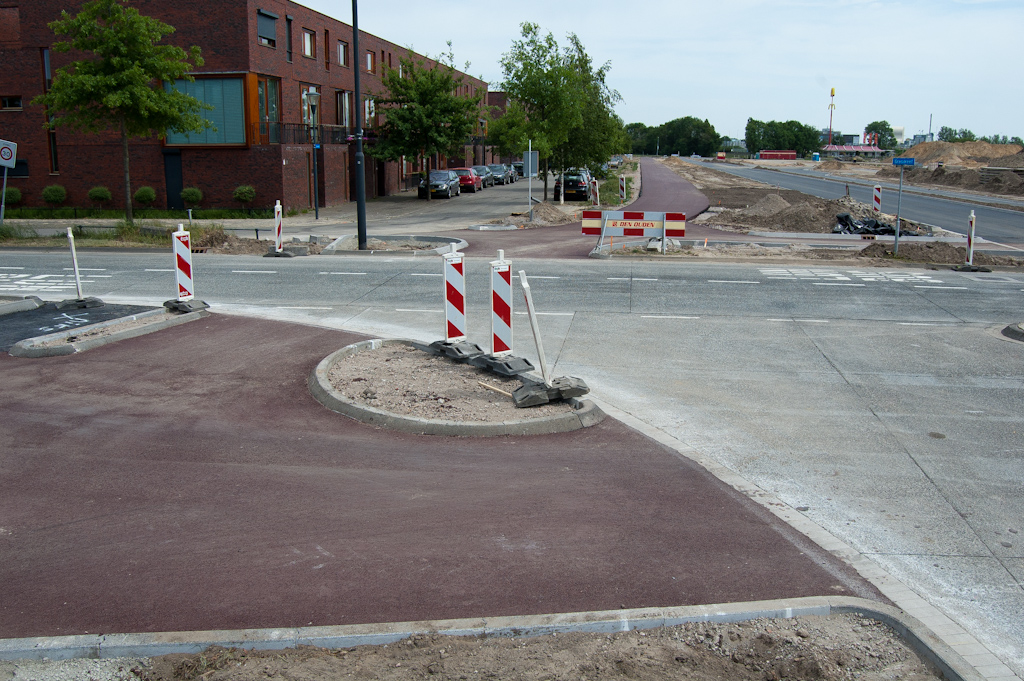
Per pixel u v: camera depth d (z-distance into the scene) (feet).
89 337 35.40
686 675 12.64
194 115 90.43
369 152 141.08
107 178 115.55
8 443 23.27
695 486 20.75
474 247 76.13
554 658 13.05
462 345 32.19
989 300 49.39
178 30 110.22
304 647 13.29
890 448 24.18
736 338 38.96
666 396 29.55
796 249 74.69
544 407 26.20
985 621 14.74
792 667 12.84
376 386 28.32
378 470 21.44
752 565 16.30
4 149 79.25
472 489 20.18
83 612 14.25
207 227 81.71
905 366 34.06
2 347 34.14
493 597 14.71
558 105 125.18
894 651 13.38
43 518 18.33
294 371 31.14
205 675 12.62
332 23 137.39
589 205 132.98
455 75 208.03
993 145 307.58
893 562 16.90
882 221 92.43
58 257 67.51
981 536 18.28
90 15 83.82
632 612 14.07
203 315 41.27
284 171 113.60
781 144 568.00
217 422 25.29
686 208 124.98
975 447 24.30
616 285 53.31
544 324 41.55
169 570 15.75
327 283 53.72
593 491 20.20
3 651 13.16
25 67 114.42
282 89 120.37
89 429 24.53
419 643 13.33
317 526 17.83
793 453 23.66
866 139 525.75
